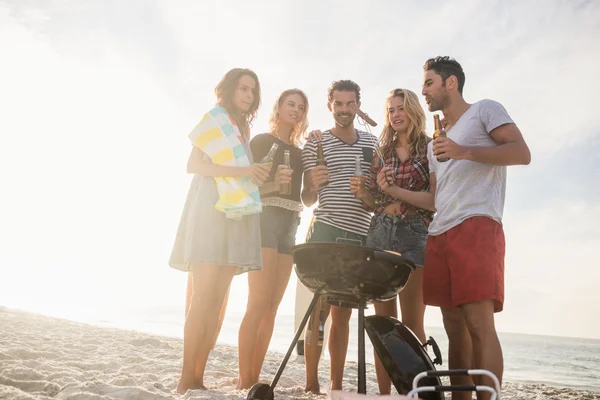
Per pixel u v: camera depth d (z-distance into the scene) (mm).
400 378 2113
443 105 2684
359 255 2199
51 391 2639
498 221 2459
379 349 2217
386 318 2348
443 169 2592
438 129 2643
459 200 2477
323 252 2230
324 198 3293
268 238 3211
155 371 3738
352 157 3338
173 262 3027
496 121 2455
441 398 2084
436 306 2643
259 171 2861
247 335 3090
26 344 4461
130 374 3400
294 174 3404
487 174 2479
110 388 2572
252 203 2873
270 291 3184
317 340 3387
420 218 2928
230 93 3145
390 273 2227
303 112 3535
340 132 3457
